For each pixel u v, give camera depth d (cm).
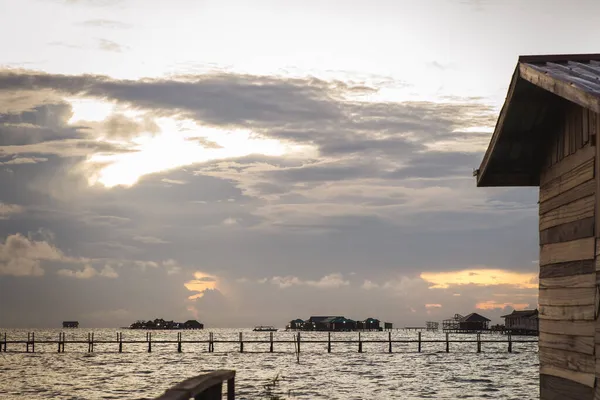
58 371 6525
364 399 3747
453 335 16900
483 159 1449
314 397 3844
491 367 6800
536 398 3812
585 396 1111
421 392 4194
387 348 11738
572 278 1182
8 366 7256
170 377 5766
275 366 7100
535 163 1413
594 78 1056
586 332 1118
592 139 1109
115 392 4397
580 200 1159
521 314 15000
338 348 11856
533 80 1153
